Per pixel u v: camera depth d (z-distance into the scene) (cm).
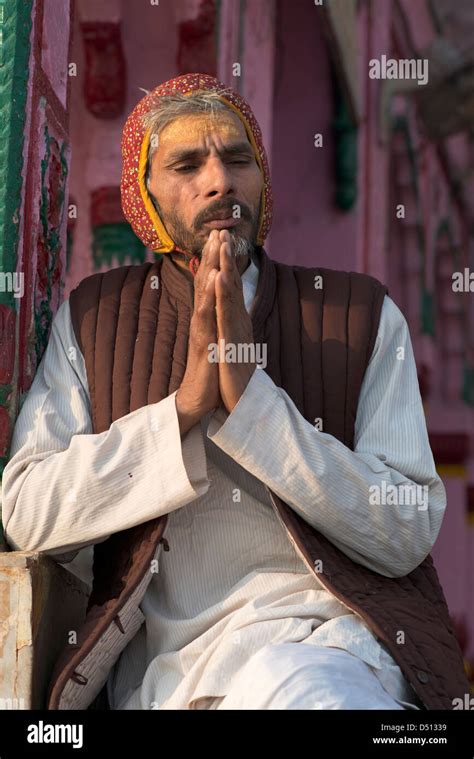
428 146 1066
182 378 277
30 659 251
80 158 567
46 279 306
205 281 255
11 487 268
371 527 261
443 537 1188
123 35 559
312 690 233
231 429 255
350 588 260
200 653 256
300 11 789
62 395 283
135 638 279
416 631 258
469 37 1070
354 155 809
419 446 275
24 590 253
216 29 564
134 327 286
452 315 1251
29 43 292
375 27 885
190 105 282
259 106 637
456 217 1252
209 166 279
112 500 260
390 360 284
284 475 256
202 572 268
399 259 1062
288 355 281
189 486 256
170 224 285
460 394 1241
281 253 807
